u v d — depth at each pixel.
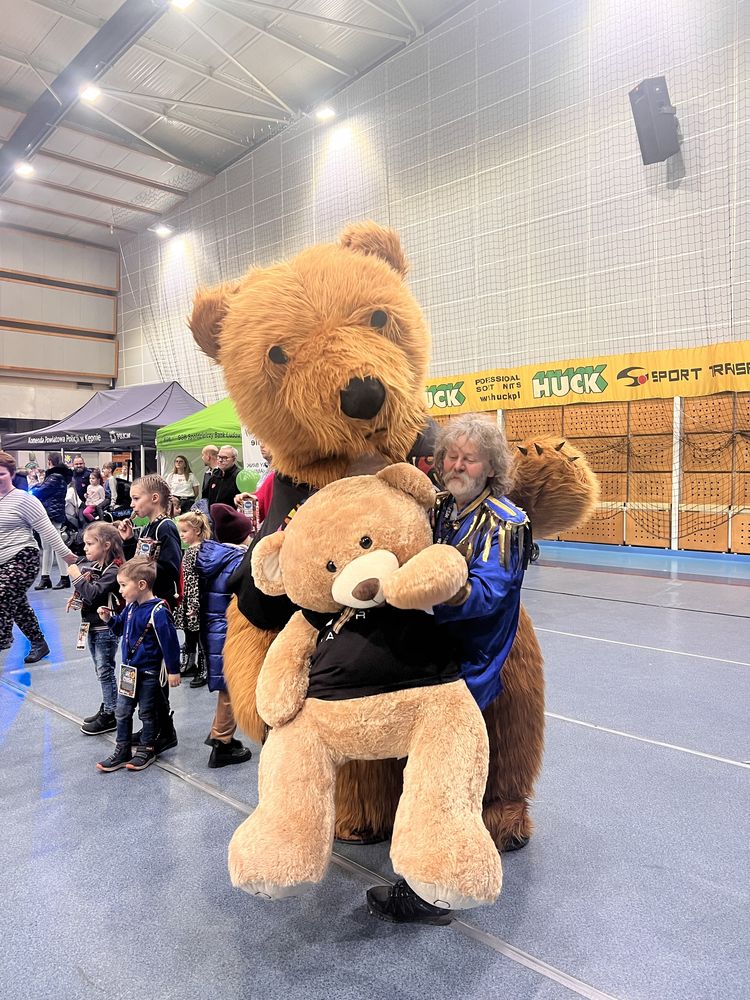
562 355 11.08
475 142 11.74
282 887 1.54
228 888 2.28
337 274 1.96
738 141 9.11
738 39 8.99
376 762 2.39
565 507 2.30
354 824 2.50
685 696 4.00
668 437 10.12
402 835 1.56
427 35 12.16
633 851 2.43
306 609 1.82
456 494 1.96
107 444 11.61
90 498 10.70
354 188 13.60
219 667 3.21
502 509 1.92
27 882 2.33
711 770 3.06
